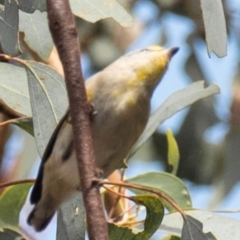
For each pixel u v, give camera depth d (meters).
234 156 8.93
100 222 4.08
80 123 4.20
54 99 5.66
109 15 6.36
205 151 9.21
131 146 6.39
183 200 7.11
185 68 9.84
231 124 9.15
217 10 4.90
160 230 6.20
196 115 9.30
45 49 6.80
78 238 5.99
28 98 6.36
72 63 4.21
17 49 5.29
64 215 6.05
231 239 6.00
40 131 5.65
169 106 6.93
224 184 8.71
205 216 6.17
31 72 5.64
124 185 4.70
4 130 8.55
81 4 6.37
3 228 6.57
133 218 6.77
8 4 5.25
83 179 4.16
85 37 9.77
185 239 5.30
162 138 9.20
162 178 7.12
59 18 4.25
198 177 9.23
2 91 6.33
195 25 10.07
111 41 9.87
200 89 6.91
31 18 6.80
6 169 8.66
